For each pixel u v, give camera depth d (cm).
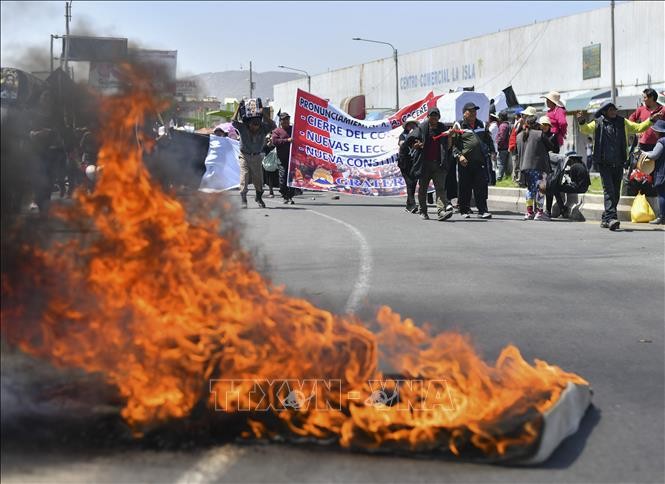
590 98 3975
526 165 1461
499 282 814
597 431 419
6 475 335
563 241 1140
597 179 2192
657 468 372
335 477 349
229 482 339
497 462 371
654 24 3744
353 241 1141
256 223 1389
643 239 1159
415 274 858
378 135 1920
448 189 1634
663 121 1298
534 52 4600
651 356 554
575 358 548
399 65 6128
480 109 2433
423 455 374
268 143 2002
